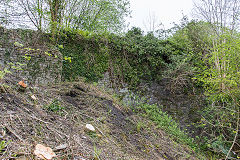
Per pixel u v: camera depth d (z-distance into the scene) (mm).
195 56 8047
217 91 5723
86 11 8758
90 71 7484
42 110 2967
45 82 5445
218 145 5805
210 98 6219
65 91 4465
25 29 6328
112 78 7809
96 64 7652
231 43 5086
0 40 5227
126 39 8594
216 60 5676
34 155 1755
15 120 2256
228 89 5047
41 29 6957
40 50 5621
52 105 3287
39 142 2059
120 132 3936
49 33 7016
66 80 6695
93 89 5750
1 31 5402
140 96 7914
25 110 2648
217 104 6836
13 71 4977
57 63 5840
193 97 7863
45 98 3523
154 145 4312
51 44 6645
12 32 5688
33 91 3547
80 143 2469
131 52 8391
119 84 7824
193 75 7715
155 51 8445
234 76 4965
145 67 8367
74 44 7516
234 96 5094
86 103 4410
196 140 6590
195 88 7969
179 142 5520
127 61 8273
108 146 2943
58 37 7160
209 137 6766
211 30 6723
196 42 8086
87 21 8891
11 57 5172
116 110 5090
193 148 5723
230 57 5168
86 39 7750
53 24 6980
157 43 8680
